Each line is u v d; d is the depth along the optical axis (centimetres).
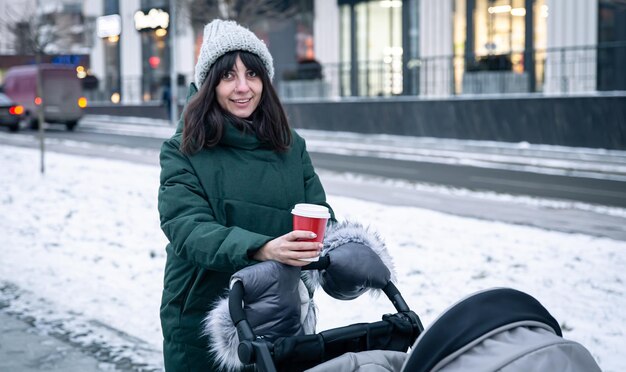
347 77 3147
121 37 4806
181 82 3869
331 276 269
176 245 262
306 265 262
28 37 3117
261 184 278
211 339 256
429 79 2838
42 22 3406
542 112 2366
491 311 213
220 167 275
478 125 2545
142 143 2589
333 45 3653
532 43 2827
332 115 3052
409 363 215
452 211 1232
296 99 3234
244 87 276
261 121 283
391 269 282
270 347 238
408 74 2888
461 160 2100
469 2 3038
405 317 271
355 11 3550
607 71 2338
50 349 536
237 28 282
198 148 271
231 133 275
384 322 264
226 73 276
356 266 266
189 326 277
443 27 3131
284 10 3525
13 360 513
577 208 1295
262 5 2834
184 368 281
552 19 2572
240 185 275
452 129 2627
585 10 2486
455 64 2758
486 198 1402
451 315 213
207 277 273
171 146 277
